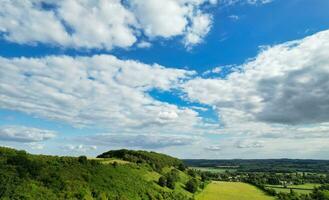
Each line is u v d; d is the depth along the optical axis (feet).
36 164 300.81
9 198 235.20
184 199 460.96
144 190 396.37
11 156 299.58
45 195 261.03
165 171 616.39
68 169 336.49
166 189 463.42
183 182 585.63
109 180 362.74
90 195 305.73
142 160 602.44
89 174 351.67
